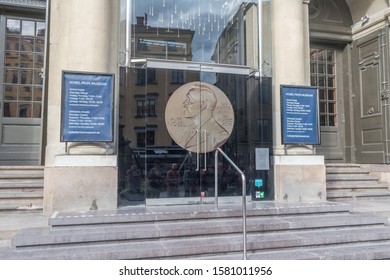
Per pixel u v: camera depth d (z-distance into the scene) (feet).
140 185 23.27
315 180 25.59
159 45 25.12
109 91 21.90
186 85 24.84
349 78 36.45
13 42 28.76
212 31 26.32
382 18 32.86
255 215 20.22
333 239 18.01
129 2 24.30
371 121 34.06
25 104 28.76
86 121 21.43
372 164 33.06
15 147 28.37
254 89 26.30
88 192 20.90
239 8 27.07
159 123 24.00
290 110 25.54
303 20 28.04
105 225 17.98
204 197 24.32
